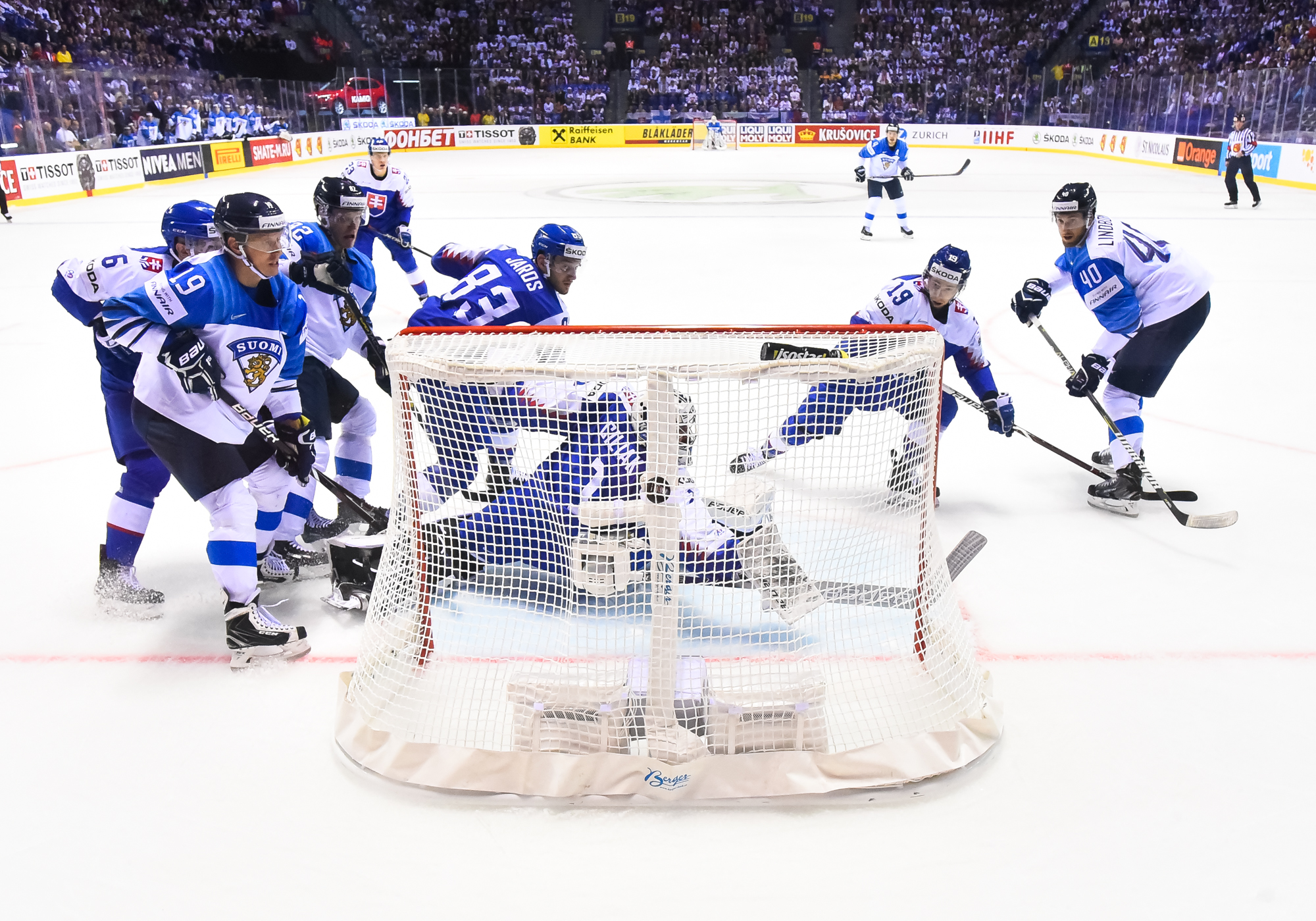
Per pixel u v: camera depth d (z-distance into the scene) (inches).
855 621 111.8
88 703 106.8
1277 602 129.3
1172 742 99.5
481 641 106.9
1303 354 261.1
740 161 999.0
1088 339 281.0
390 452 186.9
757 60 1259.8
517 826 87.8
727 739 90.8
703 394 169.3
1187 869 82.4
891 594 110.4
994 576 137.6
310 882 81.4
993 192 680.4
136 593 128.2
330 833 86.8
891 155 456.8
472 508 110.3
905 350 97.6
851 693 99.4
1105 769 95.2
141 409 108.3
